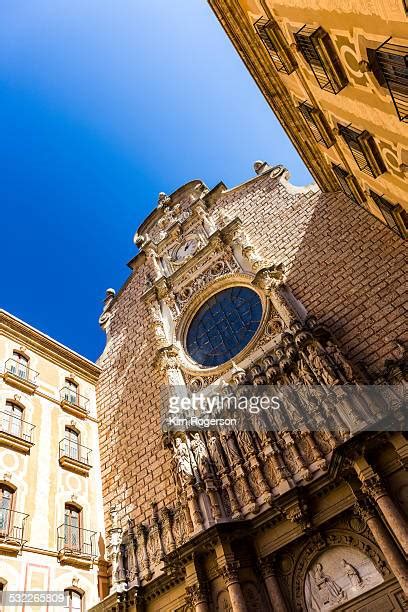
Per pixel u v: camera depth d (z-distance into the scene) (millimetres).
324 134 18078
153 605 17016
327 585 13930
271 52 16969
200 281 26641
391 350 16594
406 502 13000
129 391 26203
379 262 19250
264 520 15414
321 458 15141
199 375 22312
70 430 24188
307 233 23078
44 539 18297
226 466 17906
